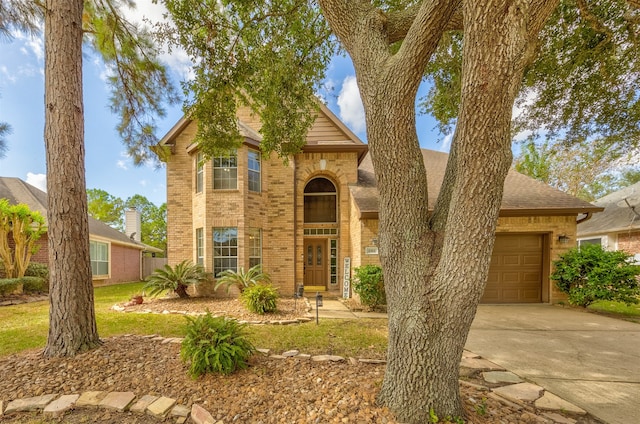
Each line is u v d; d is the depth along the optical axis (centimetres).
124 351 382
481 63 182
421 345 228
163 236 2959
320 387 282
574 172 1717
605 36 491
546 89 600
